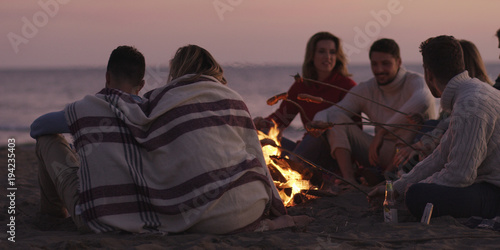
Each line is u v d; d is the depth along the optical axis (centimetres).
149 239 256
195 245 241
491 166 293
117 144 271
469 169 285
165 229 266
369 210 354
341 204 380
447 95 304
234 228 269
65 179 290
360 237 273
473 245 253
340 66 552
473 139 282
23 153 828
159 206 263
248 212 272
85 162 271
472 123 284
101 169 267
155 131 271
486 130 285
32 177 551
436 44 307
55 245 246
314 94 548
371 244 255
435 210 301
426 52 313
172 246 246
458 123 287
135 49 304
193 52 303
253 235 269
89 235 262
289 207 375
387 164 480
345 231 296
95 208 263
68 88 5119
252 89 4175
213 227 266
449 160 294
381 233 281
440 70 306
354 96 516
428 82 322
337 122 484
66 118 284
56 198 326
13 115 2888
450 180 292
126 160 269
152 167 270
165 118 274
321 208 370
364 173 467
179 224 265
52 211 332
